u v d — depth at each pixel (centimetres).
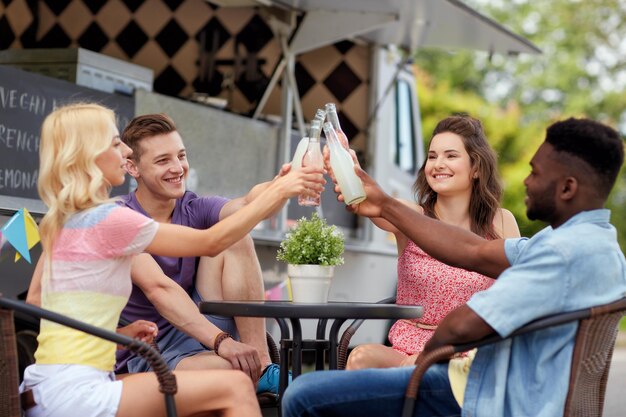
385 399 255
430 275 340
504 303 240
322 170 299
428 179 354
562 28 1978
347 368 330
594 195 248
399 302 350
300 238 298
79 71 488
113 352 267
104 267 263
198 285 362
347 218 650
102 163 268
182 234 270
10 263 395
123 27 652
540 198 252
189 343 345
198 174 506
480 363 251
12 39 628
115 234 262
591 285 243
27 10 637
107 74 504
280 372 316
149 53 656
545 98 1953
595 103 1934
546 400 244
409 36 659
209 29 655
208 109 512
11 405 249
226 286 361
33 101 424
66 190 263
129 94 516
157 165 347
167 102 489
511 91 1961
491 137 1803
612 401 628
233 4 580
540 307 240
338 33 570
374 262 648
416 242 294
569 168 247
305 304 282
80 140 264
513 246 278
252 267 365
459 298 339
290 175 283
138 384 261
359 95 686
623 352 1044
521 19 1998
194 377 265
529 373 247
